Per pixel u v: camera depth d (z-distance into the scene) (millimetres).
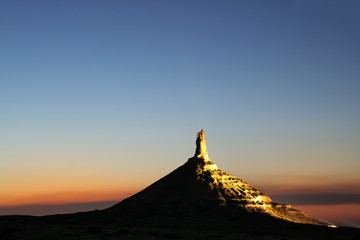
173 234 177375
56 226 181500
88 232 170125
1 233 158750
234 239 169875
